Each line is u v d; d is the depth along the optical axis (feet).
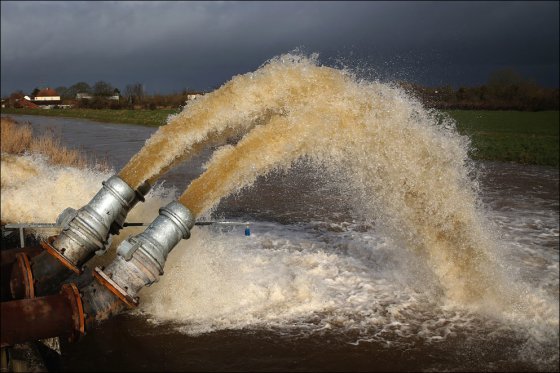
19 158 40.57
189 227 19.25
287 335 20.42
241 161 21.07
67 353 18.71
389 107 23.50
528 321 22.48
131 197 19.67
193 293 23.04
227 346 19.38
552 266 30.17
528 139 130.93
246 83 21.85
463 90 255.50
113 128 129.80
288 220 39.40
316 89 22.56
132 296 17.81
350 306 23.26
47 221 31.65
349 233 35.53
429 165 24.17
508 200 52.54
